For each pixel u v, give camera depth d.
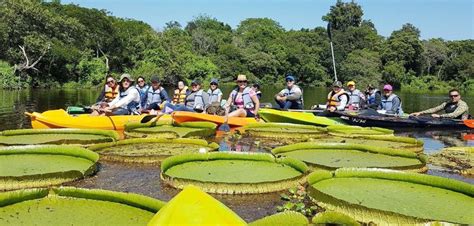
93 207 2.84
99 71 34.19
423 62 47.25
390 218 2.79
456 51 51.69
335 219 2.62
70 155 4.71
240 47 55.28
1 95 19.09
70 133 6.36
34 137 5.99
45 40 30.62
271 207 3.31
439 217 2.90
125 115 7.72
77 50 32.97
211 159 4.53
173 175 3.90
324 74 47.69
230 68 48.12
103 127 7.32
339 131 7.12
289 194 3.63
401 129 8.73
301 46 49.94
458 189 3.50
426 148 6.54
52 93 22.78
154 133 6.48
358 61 43.97
